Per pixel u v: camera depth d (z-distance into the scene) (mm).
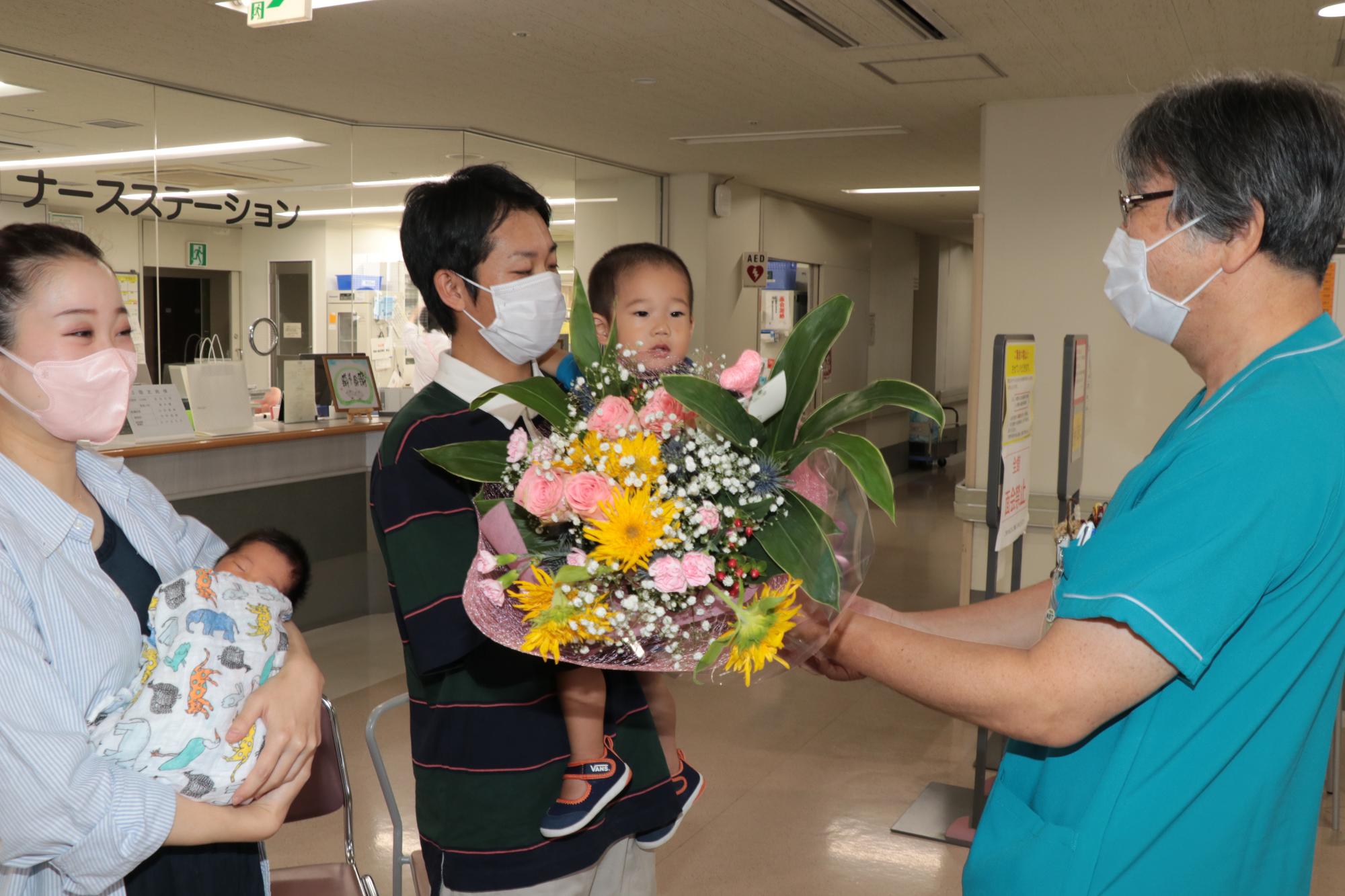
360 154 6730
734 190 9297
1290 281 1074
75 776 1084
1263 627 1040
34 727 1083
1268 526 980
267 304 6340
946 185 9438
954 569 7281
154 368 5828
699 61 5008
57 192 5297
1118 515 1145
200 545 1534
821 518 1075
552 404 1170
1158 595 980
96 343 1214
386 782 2131
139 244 5691
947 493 10781
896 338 13492
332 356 5957
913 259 13992
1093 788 1143
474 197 1431
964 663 1089
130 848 1110
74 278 1201
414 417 1387
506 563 1059
